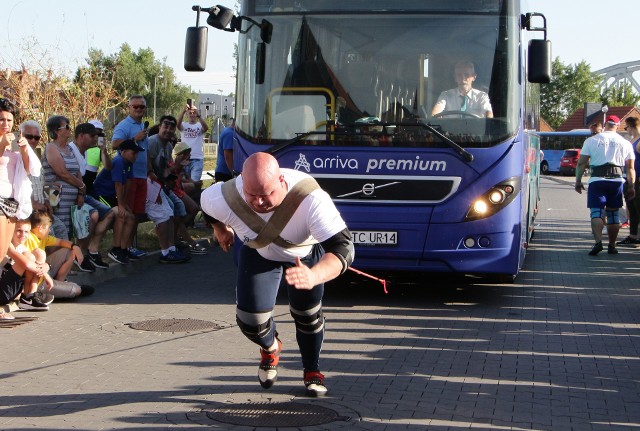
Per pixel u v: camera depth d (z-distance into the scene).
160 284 11.52
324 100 9.71
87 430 5.52
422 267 9.60
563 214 25.08
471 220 9.49
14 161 9.01
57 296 10.08
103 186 12.66
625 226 20.41
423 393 6.46
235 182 5.77
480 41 9.60
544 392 6.54
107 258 12.79
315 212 5.54
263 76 9.87
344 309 9.79
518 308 9.98
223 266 13.25
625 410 6.12
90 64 23.02
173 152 14.82
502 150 9.48
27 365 7.21
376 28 9.70
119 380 6.74
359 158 9.58
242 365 7.23
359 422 5.73
